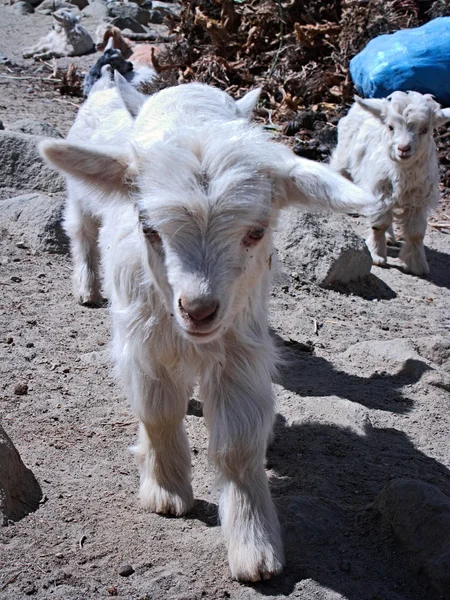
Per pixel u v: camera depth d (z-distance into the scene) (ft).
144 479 2.99
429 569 2.69
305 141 7.88
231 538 2.67
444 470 3.39
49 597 2.52
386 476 3.27
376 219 5.90
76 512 2.90
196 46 9.70
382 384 4.04
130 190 2.66
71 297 4.60
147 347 2.76
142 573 2.65
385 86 8.06
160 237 2.49
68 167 2.61
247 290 2.62
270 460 3.32
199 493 3.10
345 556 2.79
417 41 8.09
